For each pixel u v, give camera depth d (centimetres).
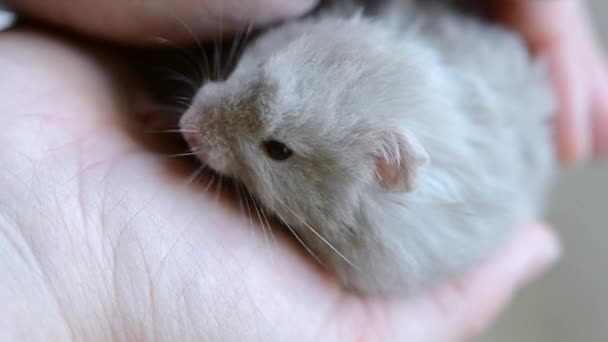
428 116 14
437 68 14
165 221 12
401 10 15
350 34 14
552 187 21
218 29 14
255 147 13
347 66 13
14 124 12
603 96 20
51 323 11
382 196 14
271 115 13
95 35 13
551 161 18
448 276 15
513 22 18
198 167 14
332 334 14
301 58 14
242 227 13
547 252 18
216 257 12
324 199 14
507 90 16
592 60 20
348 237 14
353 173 13
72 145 12
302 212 14
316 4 15
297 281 13
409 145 13
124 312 12
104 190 12
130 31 13
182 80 15
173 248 12
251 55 14
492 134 15
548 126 18
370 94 13
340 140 13
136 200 12
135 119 14
